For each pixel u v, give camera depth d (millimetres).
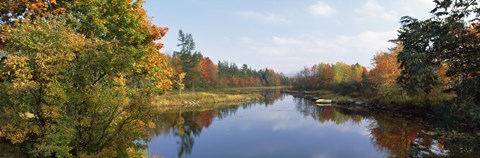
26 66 8602
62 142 8961
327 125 32250
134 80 14969
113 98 10344
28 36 8422
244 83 155750
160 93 16672
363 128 29406
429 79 10992
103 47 9656
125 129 10242
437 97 33750
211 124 34156
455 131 12570
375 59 50656
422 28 11016
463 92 11125
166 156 20453
